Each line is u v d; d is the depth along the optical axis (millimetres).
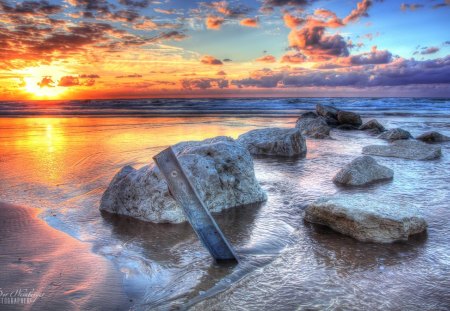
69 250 5344
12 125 25234
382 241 5688
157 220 6531
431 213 7023
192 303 3980
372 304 3994
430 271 4758
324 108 28719
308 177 10109
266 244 5594
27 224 6379
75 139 17453
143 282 4480
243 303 4004
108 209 7129
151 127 23844
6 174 10117
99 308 3879
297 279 4543
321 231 6168
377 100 68812
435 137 18672
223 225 6410
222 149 7688
